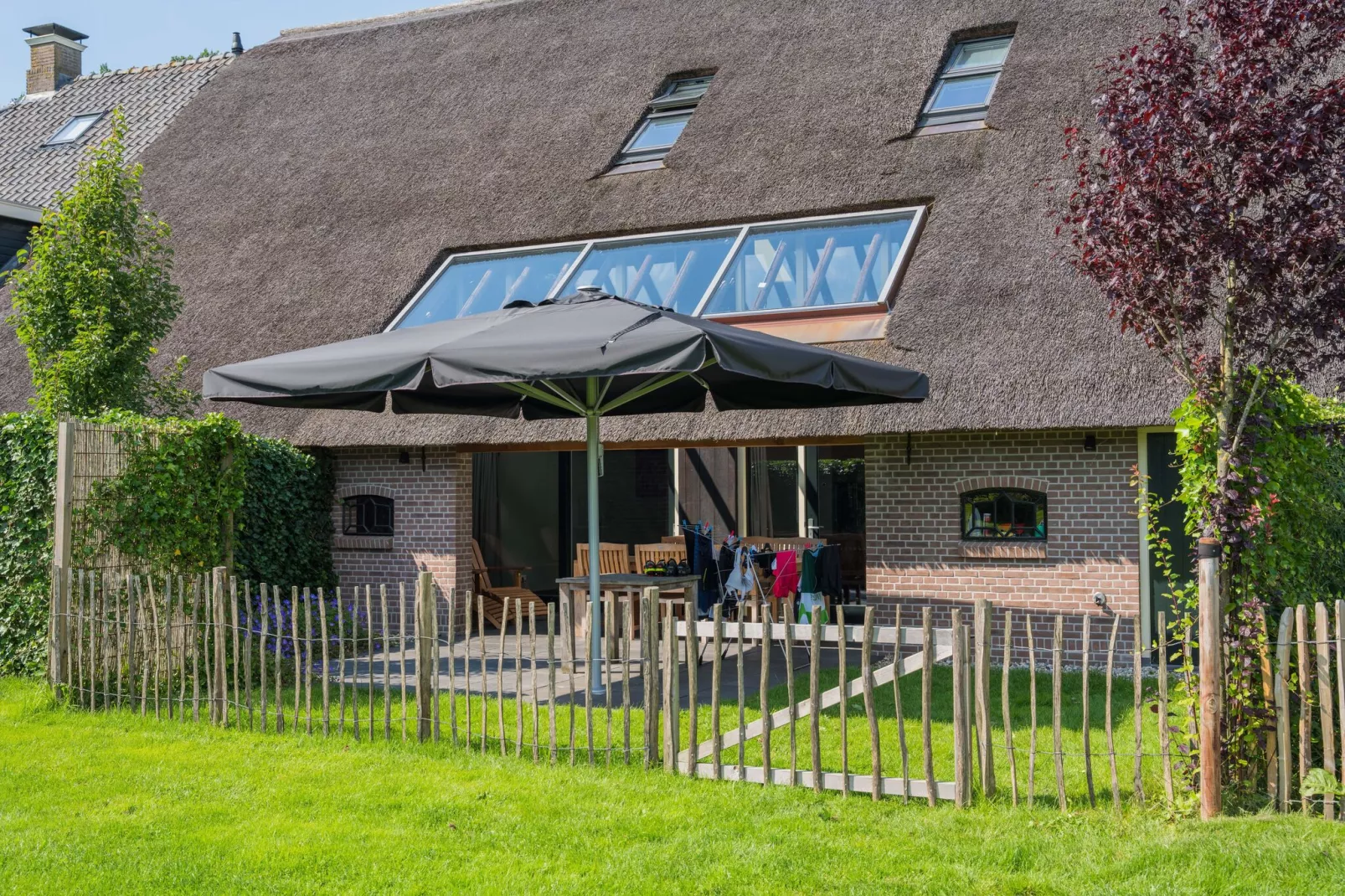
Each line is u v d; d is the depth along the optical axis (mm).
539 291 14047
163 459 10000
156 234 15203
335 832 6020
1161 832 5723
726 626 6980
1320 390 9742
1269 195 5938
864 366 8562
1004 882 5203
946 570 11992
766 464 15711
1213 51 6285
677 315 8680
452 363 7961
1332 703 5855
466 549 14578
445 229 15531
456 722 8219
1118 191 6133
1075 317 11242
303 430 14008
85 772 7117
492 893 5199
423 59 20078
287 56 21641
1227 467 6094
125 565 9781
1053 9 15523
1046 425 10633
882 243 13117
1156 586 11320
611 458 17016
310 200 17203
